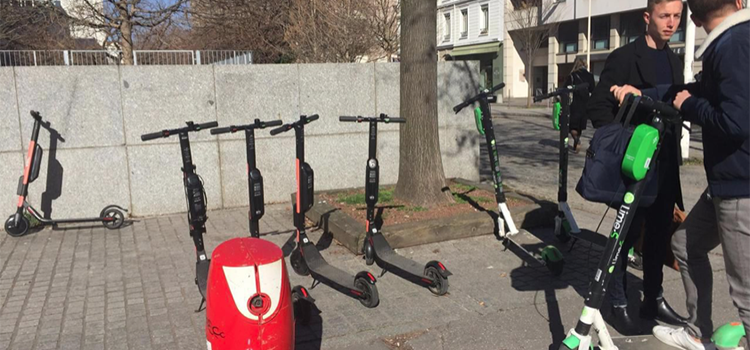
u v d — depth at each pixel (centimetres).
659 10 379
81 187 716
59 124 698
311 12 1432
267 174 796
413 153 687
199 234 460
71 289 491
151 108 731
